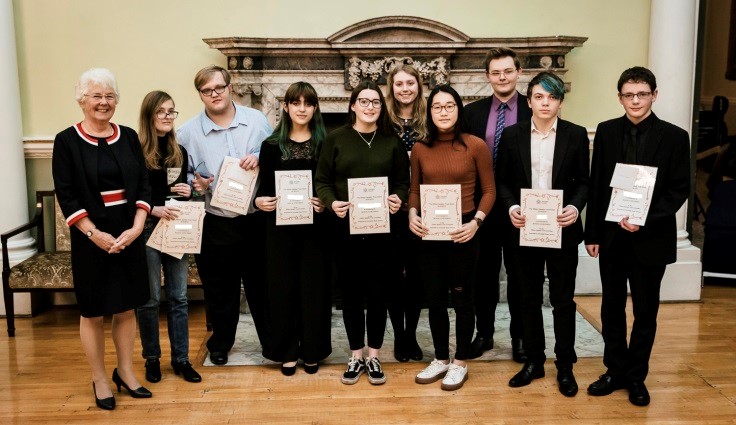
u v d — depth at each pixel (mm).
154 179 3584
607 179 3377
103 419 3322
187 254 3783
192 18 5012
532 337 3645
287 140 3637
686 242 5125
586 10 5137
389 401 3494
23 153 4930
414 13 5078
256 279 3920
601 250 3443
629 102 3252
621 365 3535
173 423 3281
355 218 3504
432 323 3678
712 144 7777
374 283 3631
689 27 4941
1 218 4848
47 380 3787
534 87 3346
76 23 4957
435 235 3455
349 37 4879
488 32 5129
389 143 3568
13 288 4484
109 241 3213
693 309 4945
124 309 3330
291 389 3646
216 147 3803
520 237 3436
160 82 5047
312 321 3773
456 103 3416
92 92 3164
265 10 5027
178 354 3797
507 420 3285
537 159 3461
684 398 3504
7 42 4754
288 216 3600
